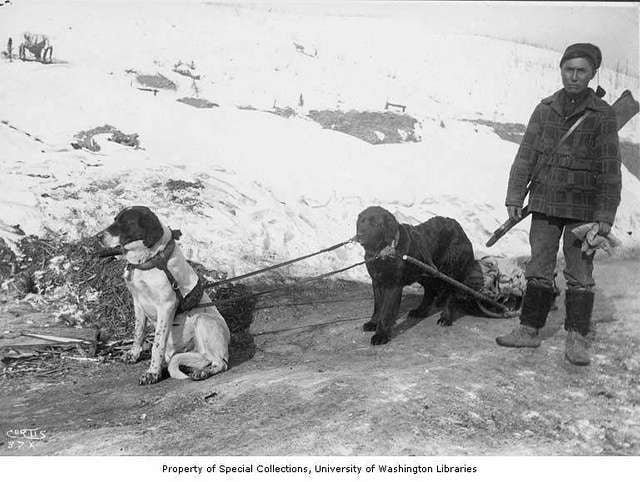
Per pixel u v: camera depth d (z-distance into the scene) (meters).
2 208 6.89
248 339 5.89
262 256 7.50
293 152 9.37
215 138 9.30
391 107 10.61
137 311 5.23
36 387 4.81
